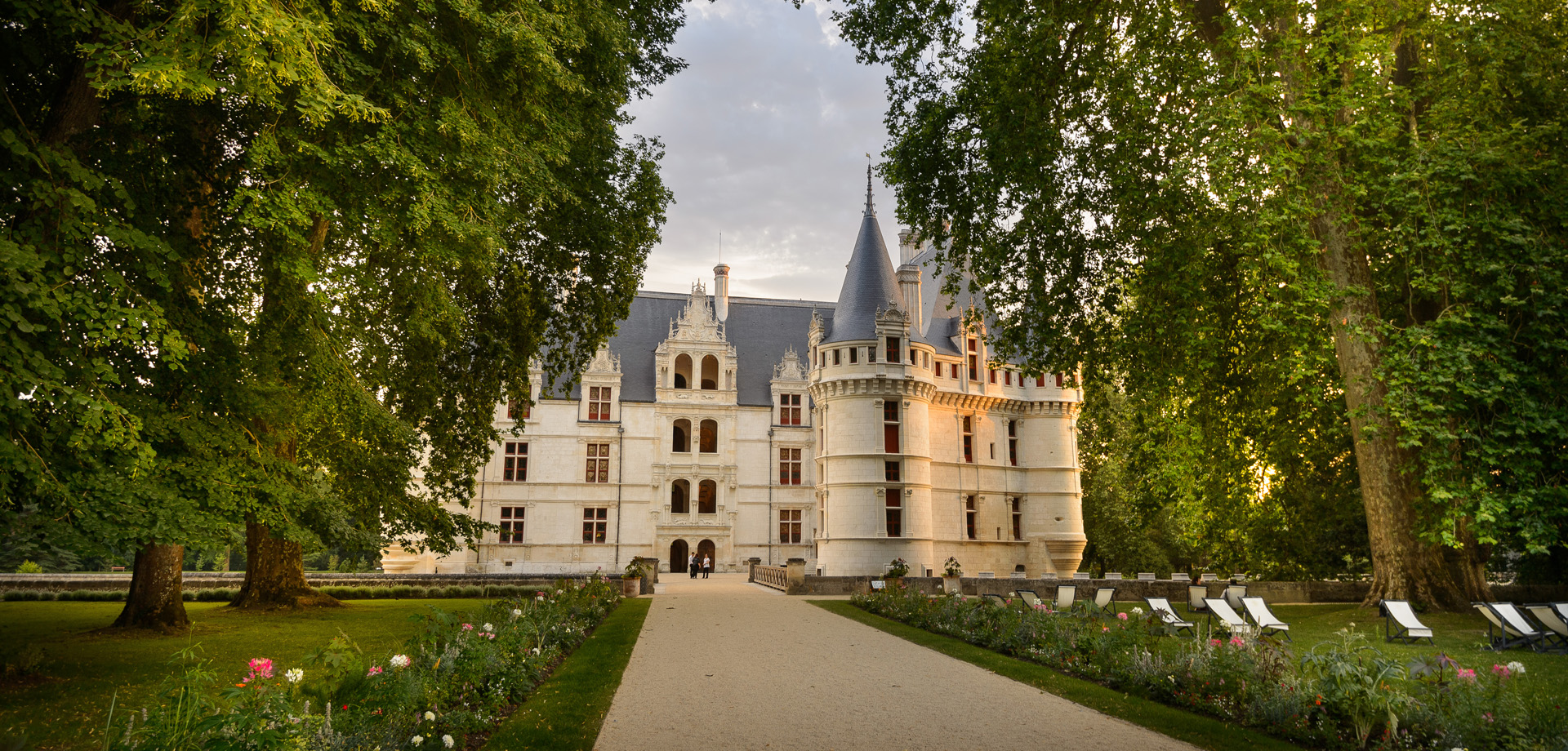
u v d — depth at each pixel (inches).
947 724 376.8
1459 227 592.7
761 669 530.3
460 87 501.4
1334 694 346.3
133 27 386.0
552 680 478.9
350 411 559.5
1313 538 1289.4
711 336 2144.4
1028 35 762.8
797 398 2182.6
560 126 574.9
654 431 2073.1
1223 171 674.2
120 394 415.5
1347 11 687.1
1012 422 2017.7
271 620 828.0
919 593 870.4
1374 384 754.2
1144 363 871.7
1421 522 658.8
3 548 2183.8
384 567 1846.7
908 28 813.2
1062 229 888.3
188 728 210.1
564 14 538.6
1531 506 554.6
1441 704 336.2
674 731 362.6
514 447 2009.1
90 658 565.6
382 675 315.3
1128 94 775.7
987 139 796.0
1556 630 571.2
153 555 729.0
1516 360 571.2
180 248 457.7
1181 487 1085.1
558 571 1958.7
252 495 471.8
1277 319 674.2
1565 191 596.1
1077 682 474.6
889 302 1808.6
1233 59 728.3
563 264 833.5
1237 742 342.3
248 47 346.9
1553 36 696.4
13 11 378.0
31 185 355.9
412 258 572.4
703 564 1911.9
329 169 447.8
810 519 2112.5
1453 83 685.9
